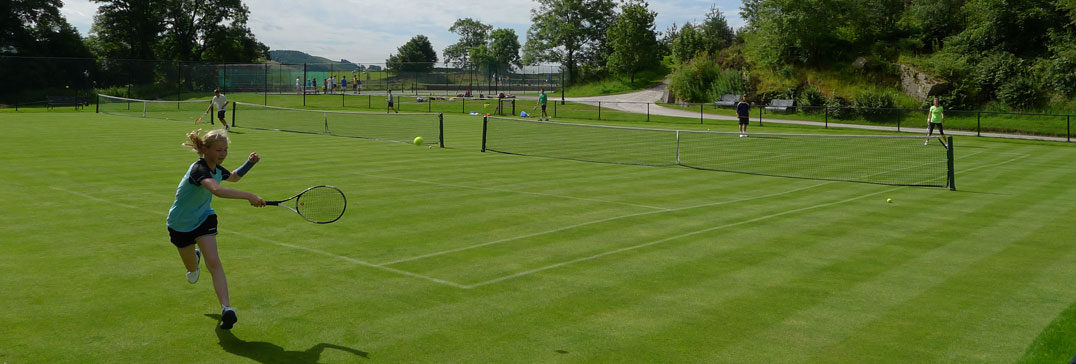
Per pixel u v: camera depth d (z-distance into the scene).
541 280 7.80
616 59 73.56
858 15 53.41
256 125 33.50
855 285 7.71
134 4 74.94
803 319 6.54
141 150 20.88
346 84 67.94
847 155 23.20
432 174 16.88
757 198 14.04
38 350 5.56
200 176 5.86
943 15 52.53
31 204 12.01
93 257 8.52
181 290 7.23
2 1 65.25
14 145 21.94
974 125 41.53
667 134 30.92
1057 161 22.59
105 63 60.44
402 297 7.12
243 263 8.37
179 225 6.00
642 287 7.56
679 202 13.38
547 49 89.00
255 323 6.28
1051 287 7.69
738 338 6.03
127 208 11.73
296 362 5.38
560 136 29.36
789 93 50.09
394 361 5.43
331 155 20.62
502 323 6.36
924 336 6.10
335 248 9.20
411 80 65.75
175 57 80.69
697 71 57.41
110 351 5.57
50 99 53.66
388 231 10.31
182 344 5.73
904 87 48.06
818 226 11.05
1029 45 48.69
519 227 10.75
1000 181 17.30
